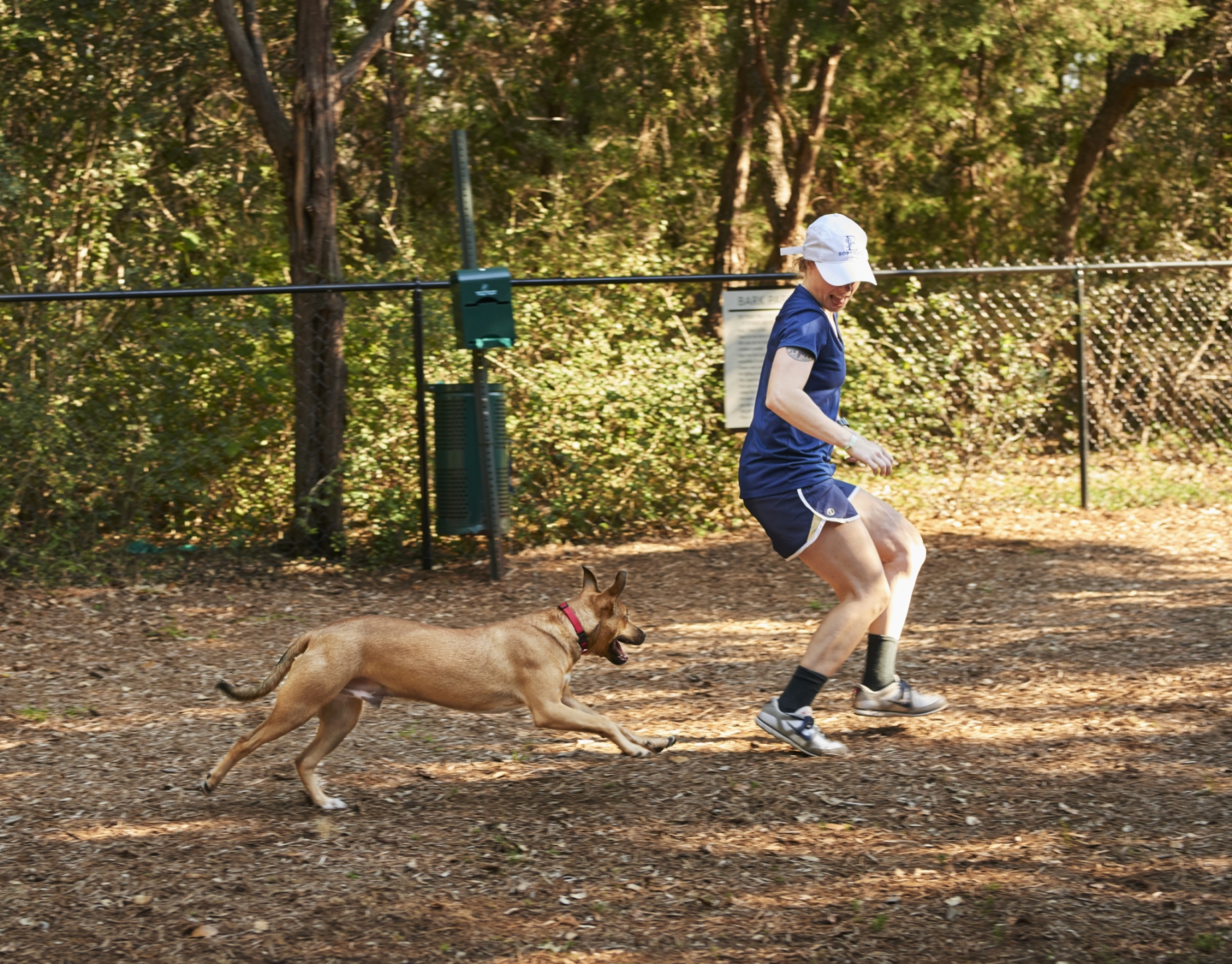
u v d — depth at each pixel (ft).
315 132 27.37
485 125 48.52
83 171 34.78
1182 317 36.01
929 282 34.12
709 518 30.78
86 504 27.17
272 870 11.66
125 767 14.90
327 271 27.55
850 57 39.47
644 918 10.49
